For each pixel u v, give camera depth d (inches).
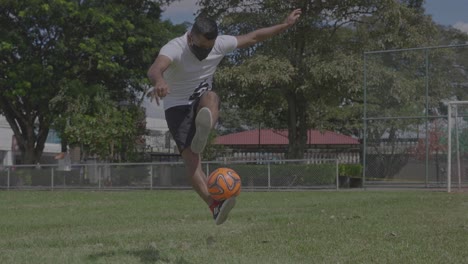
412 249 224.7
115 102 1031.0
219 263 199.9
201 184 183.8
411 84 709.3
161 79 160.1
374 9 921.5
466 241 243.4
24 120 1085.1
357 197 571.2
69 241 267.3
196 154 183.8
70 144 1001.5
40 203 575.8
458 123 685.9
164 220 367.6
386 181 721.0
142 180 844.6
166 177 834.8
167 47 174.1
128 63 1072.8
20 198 661.9
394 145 717.9
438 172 696.4
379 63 724.7
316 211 407.2
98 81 1075.9
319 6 914.7
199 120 167.0
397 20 904.9
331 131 1692.9
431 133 700.7
